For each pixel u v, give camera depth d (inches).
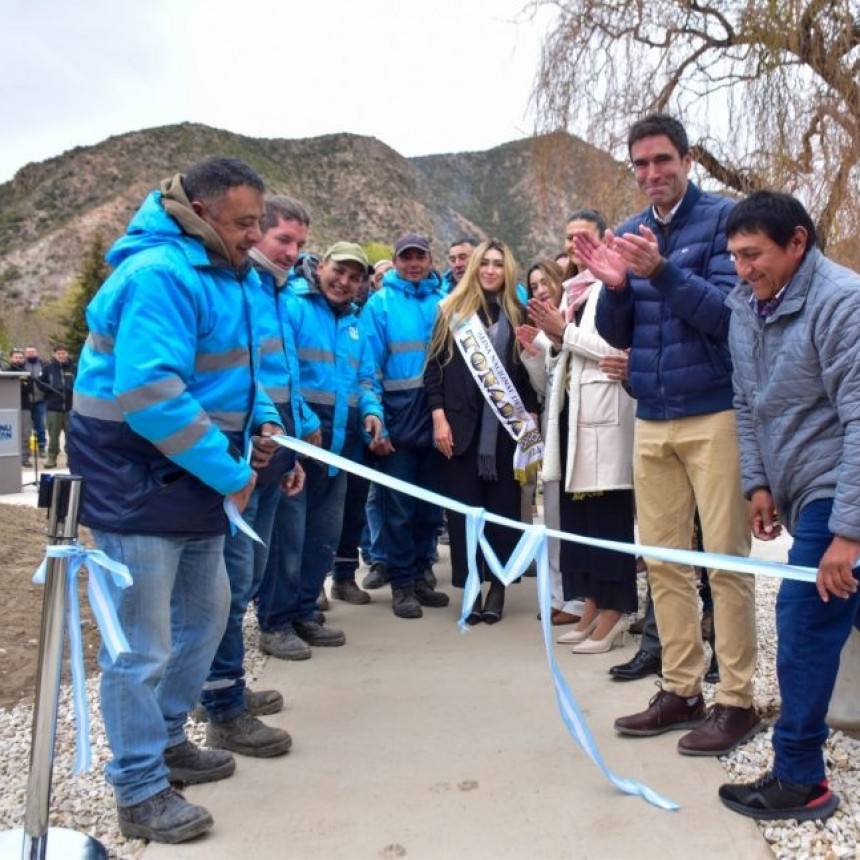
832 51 312.8
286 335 156.0
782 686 104.9
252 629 192.9
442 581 239.3
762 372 107.7
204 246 109.9
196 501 105.3
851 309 97.4
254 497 141.3
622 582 170.6
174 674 115.8
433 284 211.9
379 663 168.7
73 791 116.1
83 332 1430.9
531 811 110.2
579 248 133.3
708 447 126.1
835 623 102.4
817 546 102.6
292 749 129.6
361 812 110.7
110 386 102.9
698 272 130.3
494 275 194.5
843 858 97.3
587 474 165.5
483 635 186.9
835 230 309.0
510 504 194.9
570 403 167.0
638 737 131.9
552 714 141.6
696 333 126.6
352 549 215.8
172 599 115.5
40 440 565.9
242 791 116.5
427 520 211.2
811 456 103.3
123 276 102.0
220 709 128.2
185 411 100.0
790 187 318.0
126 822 104.7
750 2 326.0
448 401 193.9
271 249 150.6
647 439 133.6
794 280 102.7
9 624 181.2
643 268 122.0
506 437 193.3
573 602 190.5
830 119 314.5
